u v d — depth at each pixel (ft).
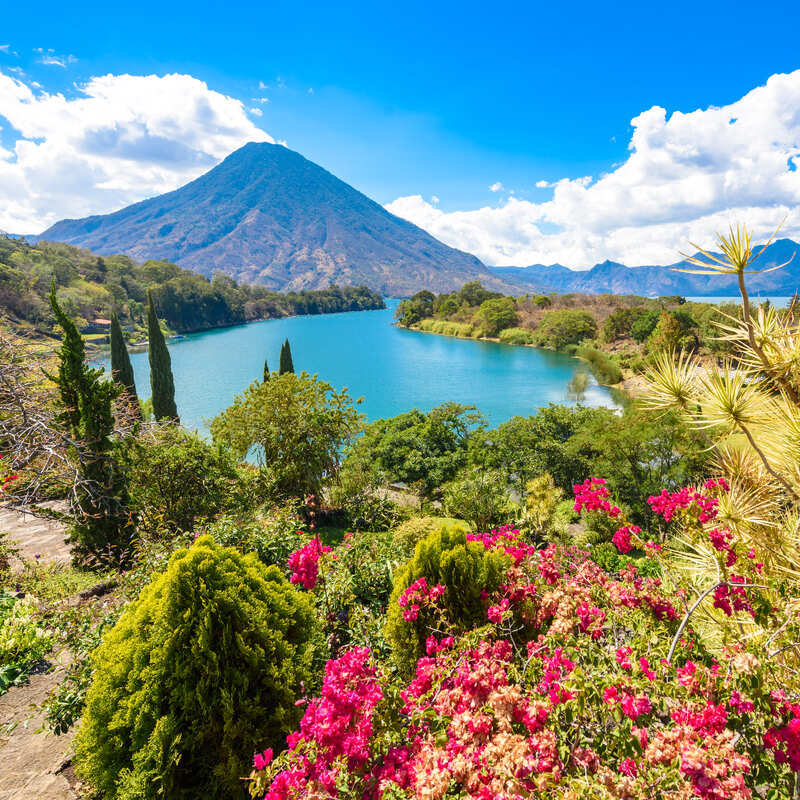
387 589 20.92
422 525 36.73
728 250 7.26
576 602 11.69
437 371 252.42
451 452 80.07
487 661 8.52
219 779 11.24
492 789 6.39
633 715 7.29
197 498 33.91
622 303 351.67
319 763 7.94
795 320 7.98
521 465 76.79
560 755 7.27
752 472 10.62
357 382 224.53
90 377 31.91
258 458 51.57
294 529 22.62
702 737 7.11
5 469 28.17
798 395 8.01
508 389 206.49
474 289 513.45
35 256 379.35
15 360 33.04
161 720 10.98
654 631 10.90
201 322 483.92
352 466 59.77
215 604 11.92
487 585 15.05
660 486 54.70
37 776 13.07
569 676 7.95
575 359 281.33
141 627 12.12
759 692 7.94
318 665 14.01
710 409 8.20
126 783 10.55
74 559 31.30
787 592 9.66
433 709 8.43
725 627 10.21
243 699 11.57
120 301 378.12
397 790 7.50
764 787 7.98
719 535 10.75
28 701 16.47
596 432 70.08
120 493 32.14
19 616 20.30
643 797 6.10
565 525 44.70
